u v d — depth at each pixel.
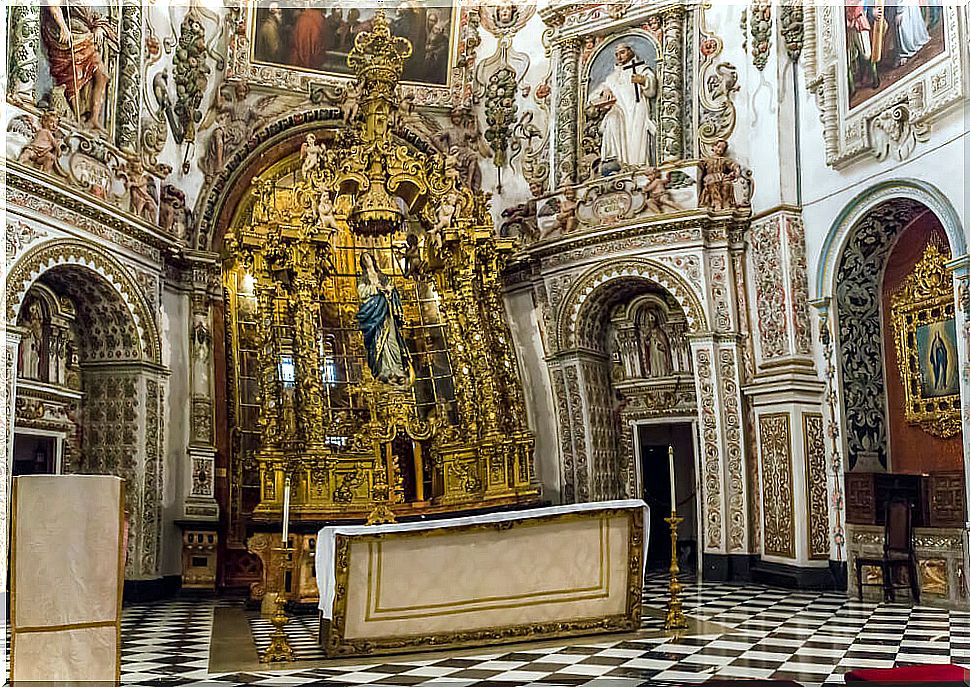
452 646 9.78
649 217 16.12
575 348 16.91
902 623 11.10
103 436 14.52
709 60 16.45
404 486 15.90
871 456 14.33
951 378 13.20
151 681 8.38
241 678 8.53
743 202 15.79
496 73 18.56
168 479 15.25
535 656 9.34
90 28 13.62
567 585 10.22
